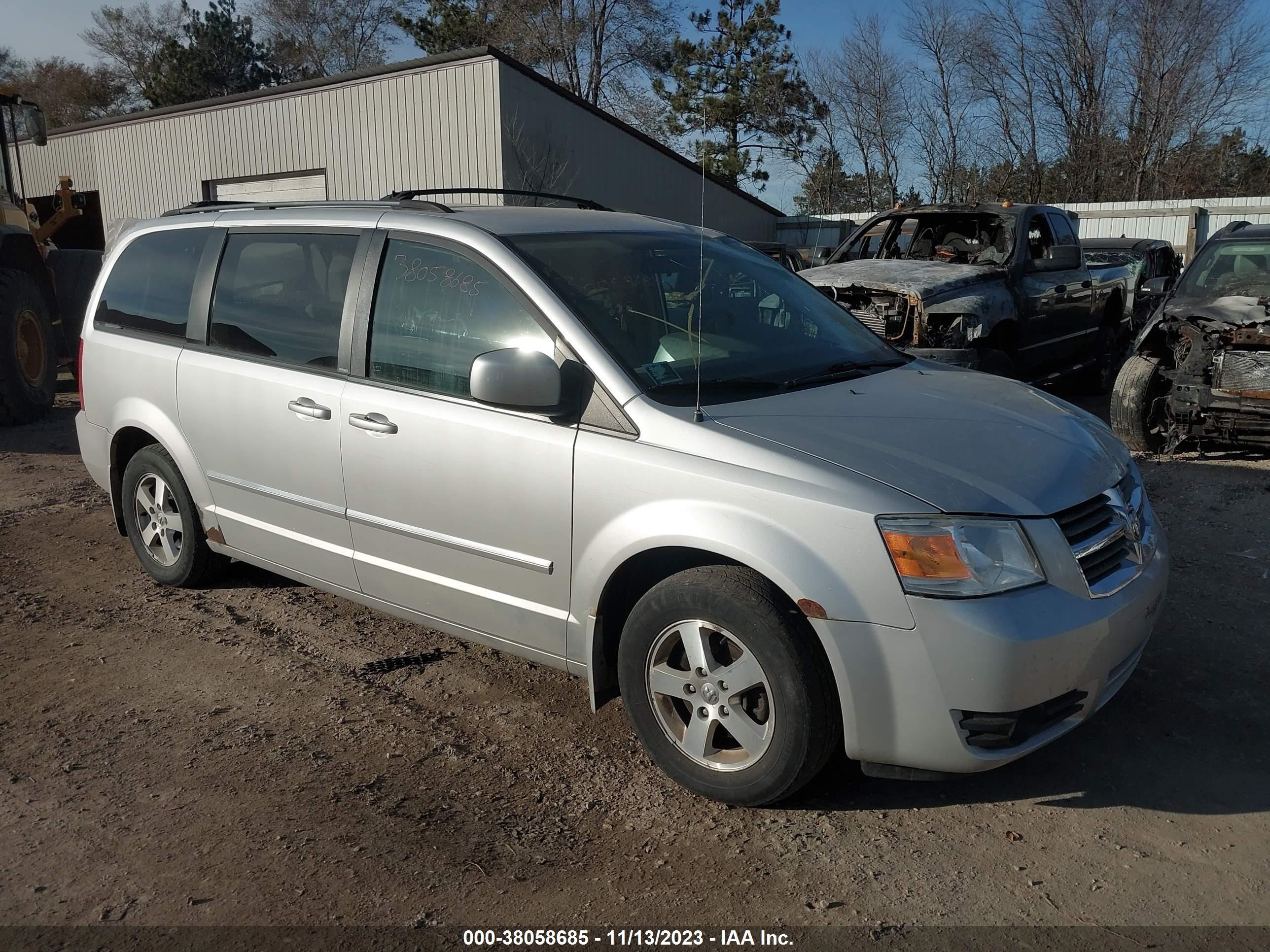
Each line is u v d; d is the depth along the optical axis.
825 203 28.89
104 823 3.09
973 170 32.44
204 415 4.50
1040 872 2.82
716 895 2.74
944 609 2.73
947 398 3.58
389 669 4.18
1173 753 3.44
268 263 4.35
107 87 53.69
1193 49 30.12
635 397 3.22
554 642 3.45
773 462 2.94
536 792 3.24
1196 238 20.98
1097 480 3.18
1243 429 7.18
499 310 3.55
